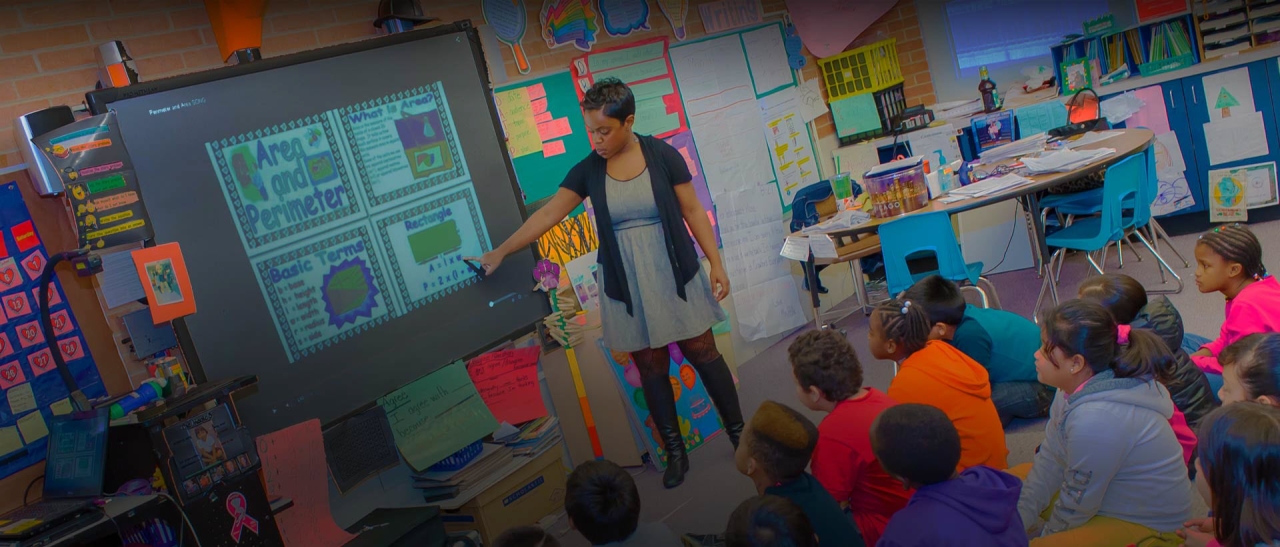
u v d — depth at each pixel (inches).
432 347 127.5
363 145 122.0
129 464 99.2
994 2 254.4
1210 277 119.6
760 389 187.2
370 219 122.0
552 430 145.9
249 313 109.9
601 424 159.8
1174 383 113.5
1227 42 212.5
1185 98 217.3
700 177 200.7
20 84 108.0
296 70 116.6
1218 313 168.6
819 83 247.0
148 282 101.0
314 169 117.0
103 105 100.7
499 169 138.0
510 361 147.3
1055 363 91.0
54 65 111.1
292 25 135.8
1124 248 223.6
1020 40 254.1
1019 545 72.7
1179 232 227.1
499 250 134.6
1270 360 82.4
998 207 221.8
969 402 107.0
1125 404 86.4
